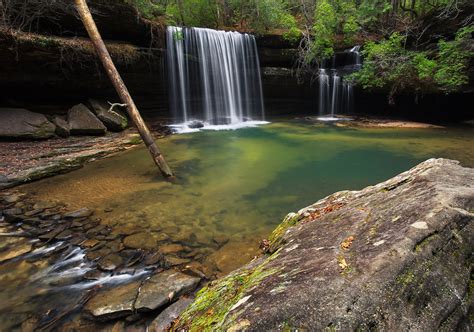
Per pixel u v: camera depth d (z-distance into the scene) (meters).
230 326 1.53
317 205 3.76
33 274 3.62
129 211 5.31
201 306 2.28
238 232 4.68
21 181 6.45
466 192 2.20
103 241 4.32
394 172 7.75
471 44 12.54
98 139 9.97
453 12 13.81
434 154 9.09
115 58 11.06
